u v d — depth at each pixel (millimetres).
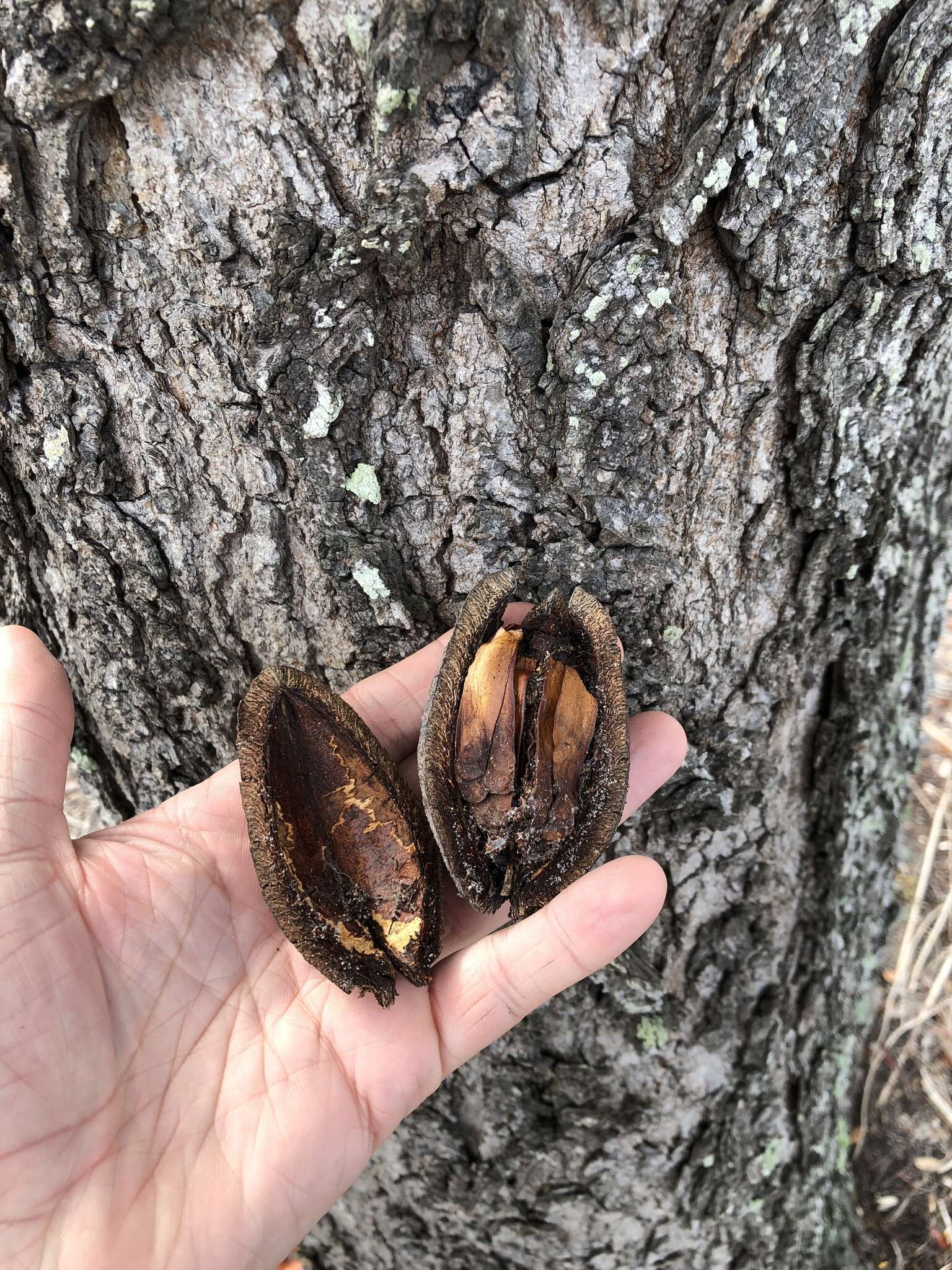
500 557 164
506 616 171
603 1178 210
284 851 161
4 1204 131
